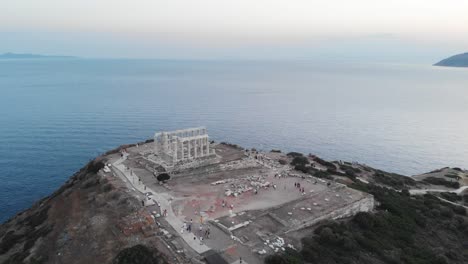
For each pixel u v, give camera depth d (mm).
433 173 137500
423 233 73500
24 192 115938
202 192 83438
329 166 115938
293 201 79000
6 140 165125
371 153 171625
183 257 54406
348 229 68625
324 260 57062
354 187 91938
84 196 77688
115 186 80688
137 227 61531
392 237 68500
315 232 66250
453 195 108250
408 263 59531
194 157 106750
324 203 78438
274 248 59188
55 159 143875
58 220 69500
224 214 71250
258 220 69438
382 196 89688
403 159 165375
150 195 78625
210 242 59844
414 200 92688
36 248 61375
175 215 69625
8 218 99438
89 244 58312
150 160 104500
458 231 77312
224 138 186000
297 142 184750
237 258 55625
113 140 170125
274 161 114750
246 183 91188
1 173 128500
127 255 50219
